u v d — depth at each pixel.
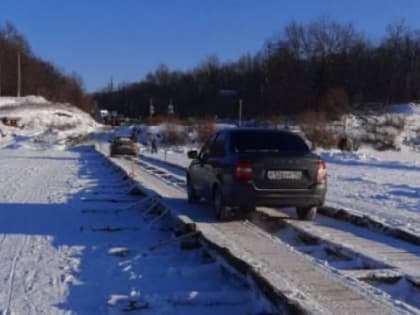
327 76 104.25
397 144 59.47
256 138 11.29
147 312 6.15
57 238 10.09
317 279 6.75
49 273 7.73
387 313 5.58
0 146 56.12
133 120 124.12
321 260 8.26
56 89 125.25
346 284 6.56
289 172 10.46
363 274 7.15
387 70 103.62
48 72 129.12
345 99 82.88
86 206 14.01
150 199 13.88
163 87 138.50
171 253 8.98
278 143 11.24
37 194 16.38
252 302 6.37
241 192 10.32
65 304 6.43
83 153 46.69
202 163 12.21
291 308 5.45
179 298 6.49
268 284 6.12
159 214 12.66
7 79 113.75
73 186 18.70
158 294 6.68
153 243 9.73
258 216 11.73
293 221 11.20
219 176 10.82
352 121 72.50
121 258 8.68
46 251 9.05
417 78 102.69
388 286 7.11
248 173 10.34
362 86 103.19
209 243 8.50
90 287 7.10
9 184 19.19
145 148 59.97
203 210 12.14
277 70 108.69
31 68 120.38
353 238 9.62
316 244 9.65
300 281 6.66
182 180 20.38
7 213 12.82
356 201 14.77
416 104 93.00
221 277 7.59
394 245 9.12
